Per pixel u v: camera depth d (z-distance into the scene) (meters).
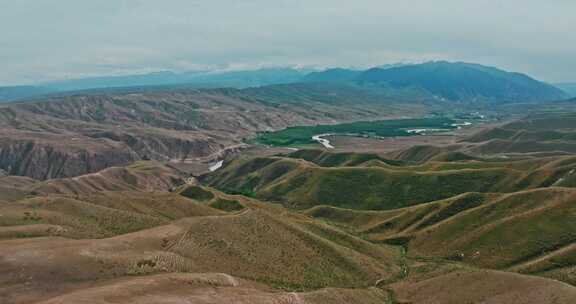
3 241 98.19
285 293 86.12
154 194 168.00
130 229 122.44
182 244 103.88
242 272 100.12
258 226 122.06
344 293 95.94
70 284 81.12
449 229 146.88
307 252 117.50
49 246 92.19
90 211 127.50
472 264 128.12
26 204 126.88
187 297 74.94
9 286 79.12
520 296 91.19
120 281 81.56
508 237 132.88
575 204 136.50
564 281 106.44
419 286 107.19
